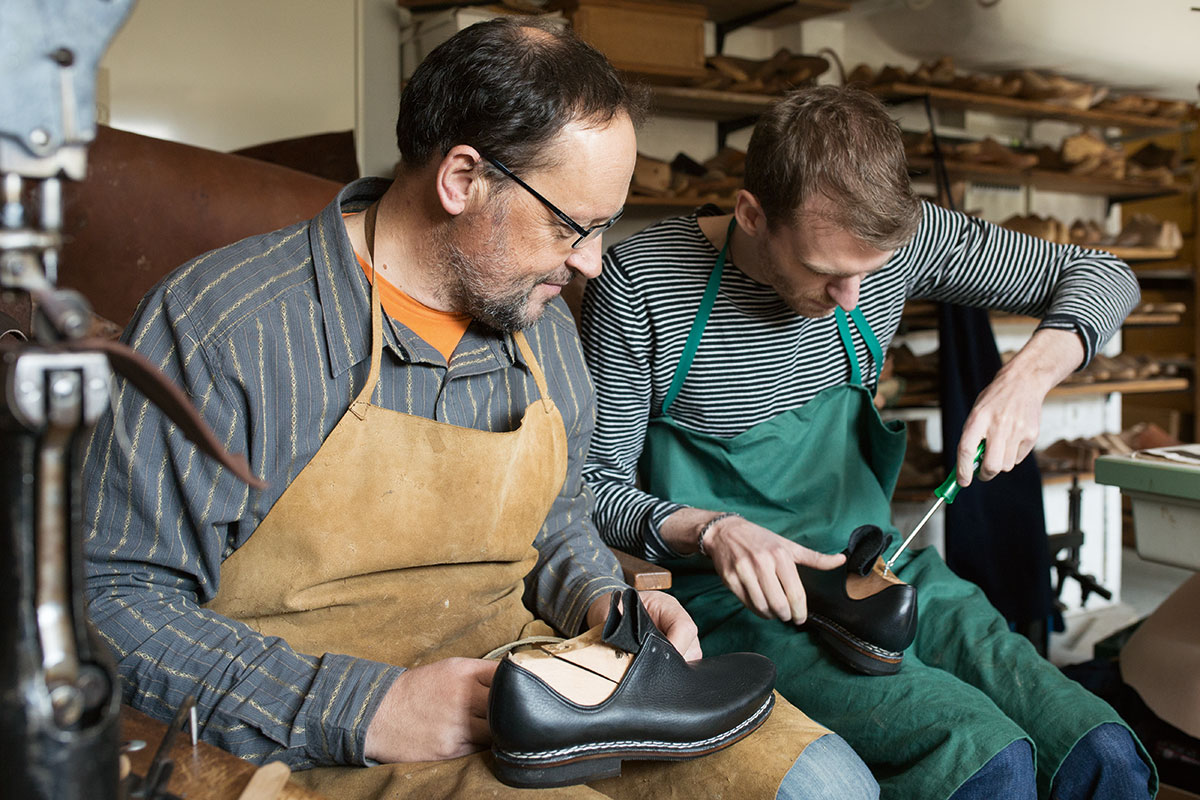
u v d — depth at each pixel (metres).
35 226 0.48
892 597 1.31
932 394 3.40
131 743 0.69
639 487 1.77
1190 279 4.41
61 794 0.45
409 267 1.12
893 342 3.70
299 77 3.00
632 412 1.65
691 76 3.35
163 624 0.96
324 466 1.02
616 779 1.06
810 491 1.65
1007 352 3.86
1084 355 1.60
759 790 0.98
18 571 0.44
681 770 1.03
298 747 0.94
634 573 1.32
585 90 1.02
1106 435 3.55
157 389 0.50
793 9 3.76
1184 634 1.80
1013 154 3.77
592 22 3.13
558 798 0.90
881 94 3.65
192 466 0.99
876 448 1.69
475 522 1.09
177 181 1.61
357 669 0.97
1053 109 3.96
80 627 0.46
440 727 0.94
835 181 1.30
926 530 3.52
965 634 1.49
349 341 1.07
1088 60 3.93
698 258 1.60
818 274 1.40
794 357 1.64
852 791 1.01
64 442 0.45
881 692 1.31
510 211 1.04
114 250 1.54
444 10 3.14
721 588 1.62
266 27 2.95
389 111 3.24
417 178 1.09
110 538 0.97
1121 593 4.02
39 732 0.44
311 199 1.77
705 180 3.53
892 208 1.30
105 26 0.48
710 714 0.98
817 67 3.62
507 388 1.22
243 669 0.95
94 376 0.45
